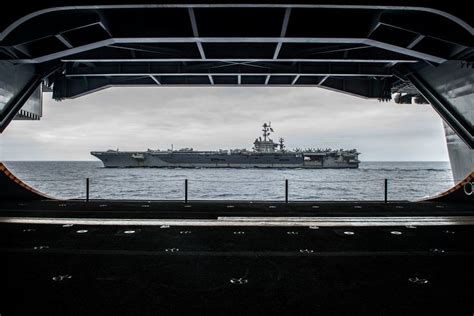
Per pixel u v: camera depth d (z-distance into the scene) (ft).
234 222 29.09
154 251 19.93
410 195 157.79
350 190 187.01
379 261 17.99
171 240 22.66
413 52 40.01
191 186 208.95
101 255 19.07
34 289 13.94
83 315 11.57
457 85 43.83
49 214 33.09
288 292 13.71
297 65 53.01
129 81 60.75
